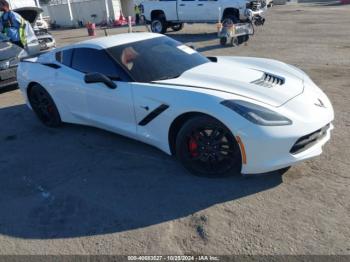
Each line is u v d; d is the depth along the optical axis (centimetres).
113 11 3003
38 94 529
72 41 1819
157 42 452
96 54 432
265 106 318
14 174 406
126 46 429
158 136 378
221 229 282
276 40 1219
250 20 1424
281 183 334
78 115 475
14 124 570
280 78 383
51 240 289
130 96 385
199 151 347
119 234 288
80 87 445
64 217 318
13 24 784
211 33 1599
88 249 275
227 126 315
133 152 427
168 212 310
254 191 327
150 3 1698
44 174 399
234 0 1447
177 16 1628
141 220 303
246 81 361
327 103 361
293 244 259
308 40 1165
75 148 457
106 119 434
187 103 335
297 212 293
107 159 417
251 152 312
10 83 740
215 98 324
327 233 267
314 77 688
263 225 282
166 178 363
